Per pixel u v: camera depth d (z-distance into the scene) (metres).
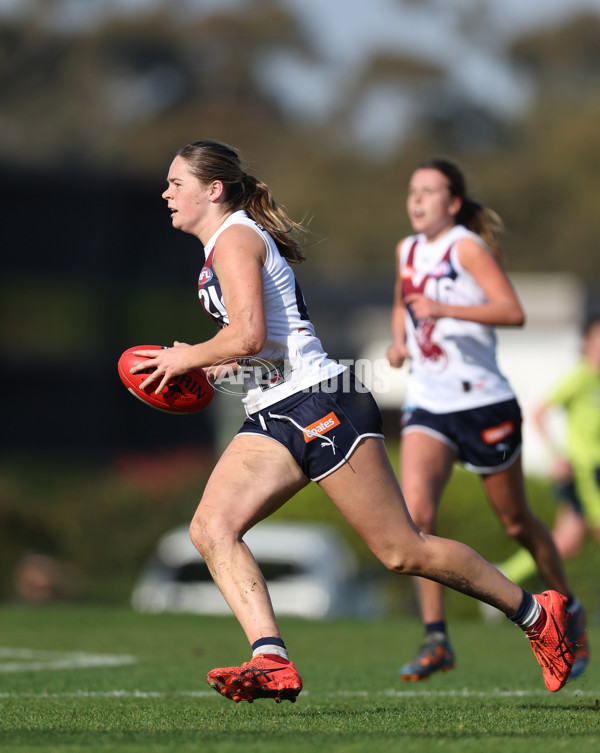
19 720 17.14
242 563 16.31
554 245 189.50
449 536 56.22
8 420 111.00
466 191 24.73
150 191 110.56
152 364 17.12
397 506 16.98
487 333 23.94
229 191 17.45
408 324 24.53
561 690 21.94
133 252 115.06
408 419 24.08
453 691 21.81
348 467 16.73
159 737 15.19
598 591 50.62
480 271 23.89
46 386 111.25
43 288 107.56
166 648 29.36
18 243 109.88
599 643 30.19
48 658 27.28
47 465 98.38
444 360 23.83
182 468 77.00
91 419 109.69
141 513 71.31
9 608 39.75
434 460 23.62
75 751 13.89
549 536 23.95
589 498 39.88
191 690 21.73
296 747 14.13
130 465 82.38
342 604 53.62
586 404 39.88
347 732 15.82
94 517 70.19
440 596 23.56
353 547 61.53
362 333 118.06
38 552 68.62
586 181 191.25
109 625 34.09
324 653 28.72
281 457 16.84
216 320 17.48
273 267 16.98
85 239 110.25
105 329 108.69
